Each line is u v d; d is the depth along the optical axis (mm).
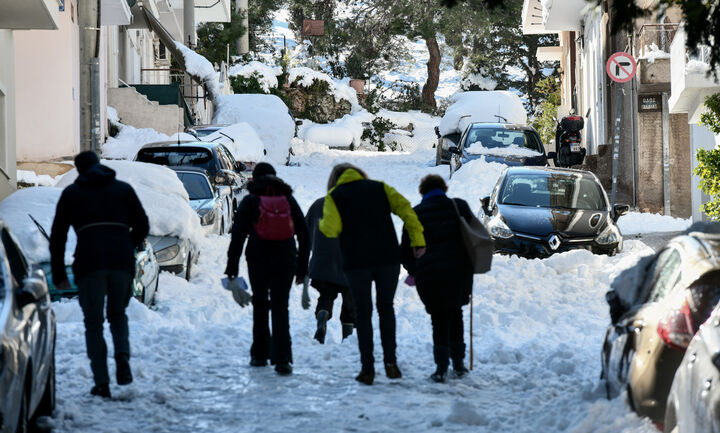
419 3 163125
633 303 19484
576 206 44188
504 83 192750
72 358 24297
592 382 21797
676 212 66500
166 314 31000
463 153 76125
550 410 19406
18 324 15539
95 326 20578
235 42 167875
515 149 76750
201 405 20406
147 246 33531
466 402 19234
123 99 91625
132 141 81062
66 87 67000
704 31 21250
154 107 91875
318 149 126188
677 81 51312
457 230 22406
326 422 19109
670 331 16203
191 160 54188
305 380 22672
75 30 71125
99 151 47219
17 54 65438
